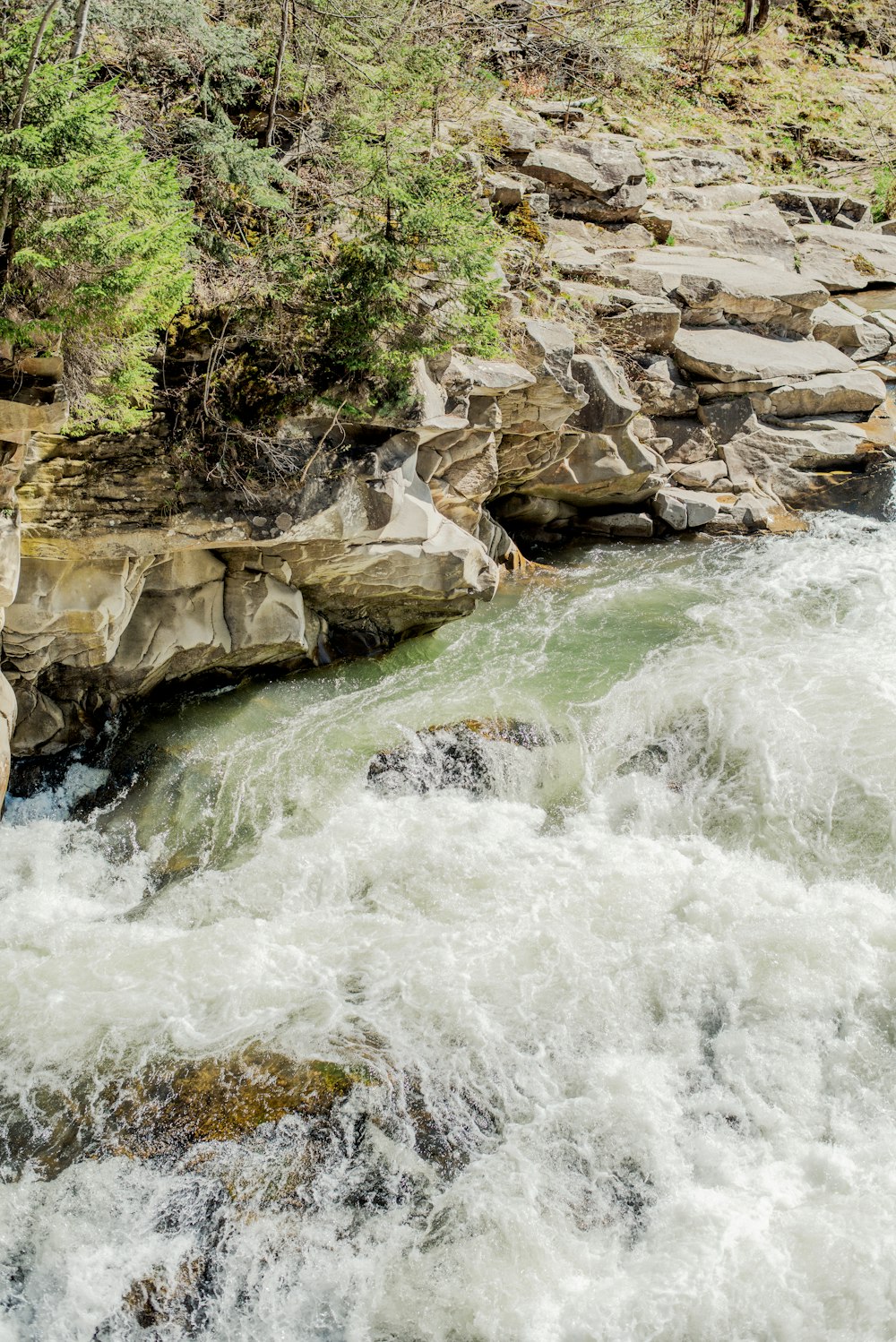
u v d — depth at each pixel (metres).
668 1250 5.44
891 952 6.82
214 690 9.45
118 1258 5.44
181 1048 6.32
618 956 6.89
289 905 7.56
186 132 8.56
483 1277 5.35
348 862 7.78
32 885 7.82
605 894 7.41
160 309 6.65
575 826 8.16
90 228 5.93
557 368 10.09
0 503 7.36
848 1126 5.98
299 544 8.96
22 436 6.96
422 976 6.78
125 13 8.54
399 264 8.10
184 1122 5.92
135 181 6.32
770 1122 6.04
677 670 9.34
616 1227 5.59
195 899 7.60
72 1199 5.64
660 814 8.21
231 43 9.02
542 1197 5.68
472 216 8.70
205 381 8.10
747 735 8.34
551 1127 6.00
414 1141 5.89
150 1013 6.59
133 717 9.06
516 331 9.98
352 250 8.27
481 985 6.72
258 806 8.30
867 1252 5.30
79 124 5.98
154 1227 5.54
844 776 7.88
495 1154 5.87
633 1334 5.11
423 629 10.29
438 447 9.73
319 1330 5.23
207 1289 5.35
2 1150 5.88
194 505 8.27
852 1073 6.23
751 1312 5.14
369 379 8.59
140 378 7.21
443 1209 5.62
